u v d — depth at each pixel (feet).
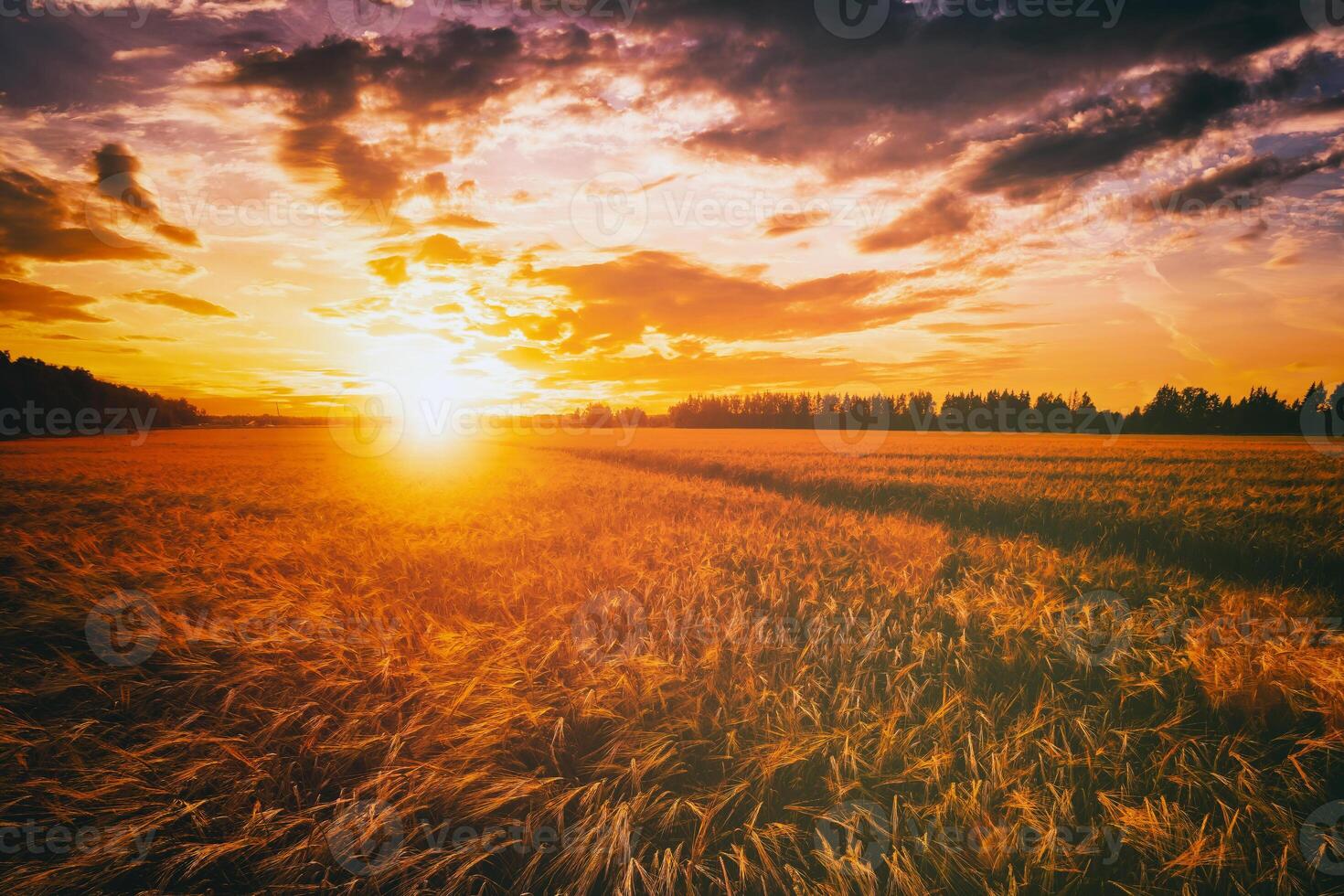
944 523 33.32
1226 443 129.29
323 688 12.13
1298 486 45.98
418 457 99.19
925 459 74.13
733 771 10.54
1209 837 8.87
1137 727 11.49
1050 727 11.66
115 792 9.61
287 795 9.78
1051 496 38.96
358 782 10.17
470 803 9.52
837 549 24.41
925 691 13.00
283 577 18.30
